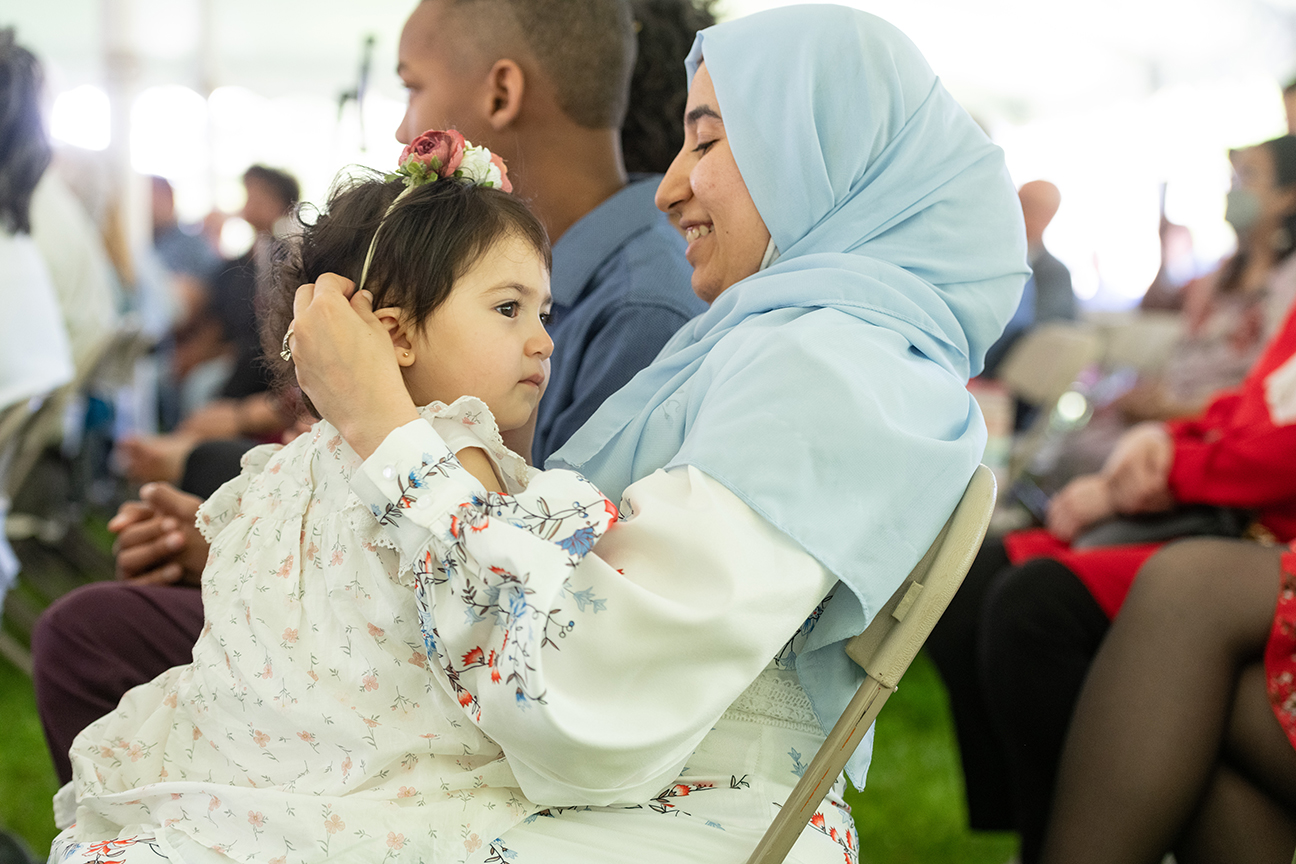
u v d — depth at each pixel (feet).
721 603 2.92
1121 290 27.09
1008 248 3.97
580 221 5.38
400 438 3.07
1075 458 12.04
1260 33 24.85
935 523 3.27
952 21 26.99
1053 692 5.03
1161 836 4.13
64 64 26.16
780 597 2.99
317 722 3.21
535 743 2.81
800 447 3.13
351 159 6.29
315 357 3.18
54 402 8.84
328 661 3.27
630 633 2.88
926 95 3.98
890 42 3.97
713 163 4.13
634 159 6.90
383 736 3.15
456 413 3.26
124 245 19.84
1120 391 15.79
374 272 3.45
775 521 3.05
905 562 3.20
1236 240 11.55
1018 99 29.91
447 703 3.18
